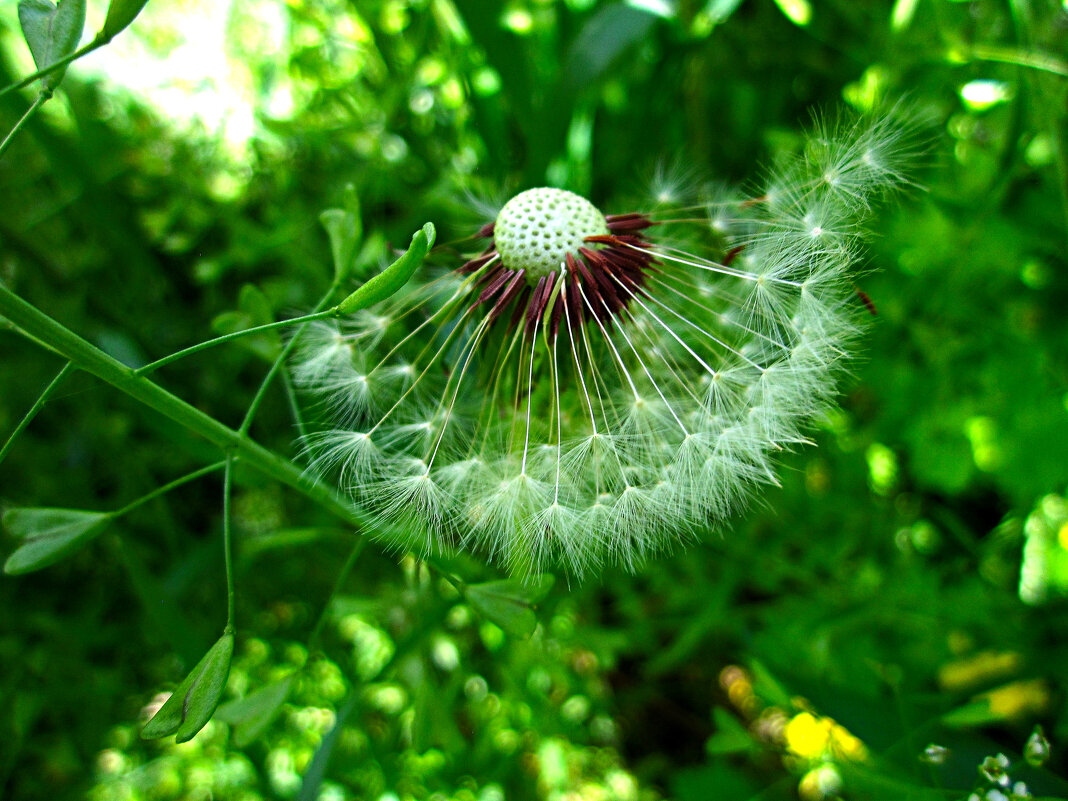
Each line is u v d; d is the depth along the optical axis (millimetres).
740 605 98
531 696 84
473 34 81
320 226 92
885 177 58
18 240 89
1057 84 74
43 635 92
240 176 97
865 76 90
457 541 60
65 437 95
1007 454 85
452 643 84
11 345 86
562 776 85
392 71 89
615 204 90
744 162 101
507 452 57
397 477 54
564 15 94
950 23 79
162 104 93
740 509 55
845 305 57
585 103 91
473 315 59
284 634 96
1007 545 87
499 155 96
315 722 90
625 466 56
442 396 61
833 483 95
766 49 97
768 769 91
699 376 61
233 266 96
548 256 55
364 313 63
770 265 57
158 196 96
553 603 83
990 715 61
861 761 65
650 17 81
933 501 95
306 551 97
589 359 54
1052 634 81
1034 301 88
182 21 92
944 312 88
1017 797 59
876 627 85
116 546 93
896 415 90
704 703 99
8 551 93
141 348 90
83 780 92
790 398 55
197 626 94
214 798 92
